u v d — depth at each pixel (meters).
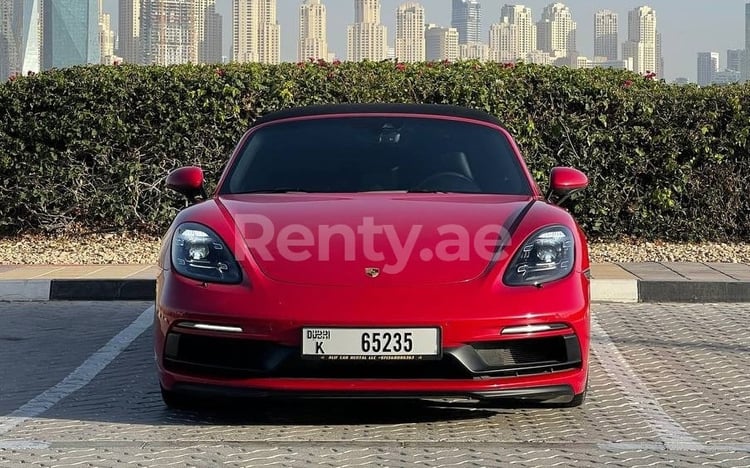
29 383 5.92
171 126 11.16
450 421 4.94
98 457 4.37
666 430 4.84
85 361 6.50
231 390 4.56
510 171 5.71
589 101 11.05
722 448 4.53
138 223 11.50
